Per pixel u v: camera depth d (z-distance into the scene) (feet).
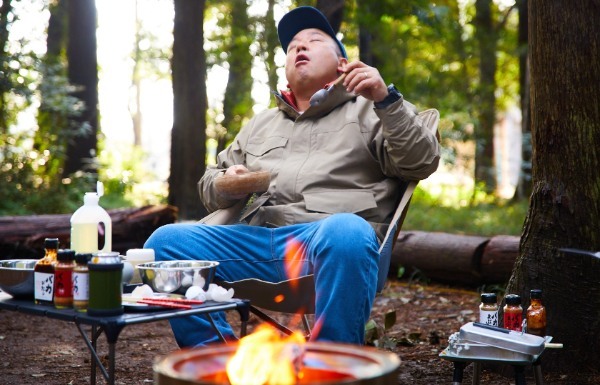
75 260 7.93
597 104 11.05
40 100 39.47
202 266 9.14
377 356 5.26
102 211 9.62
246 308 8.36
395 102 10.06
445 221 36.73
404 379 11.33
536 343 8.36
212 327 9.22
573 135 11.14
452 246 20.56
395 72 45.93
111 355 7.19
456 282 20.98
